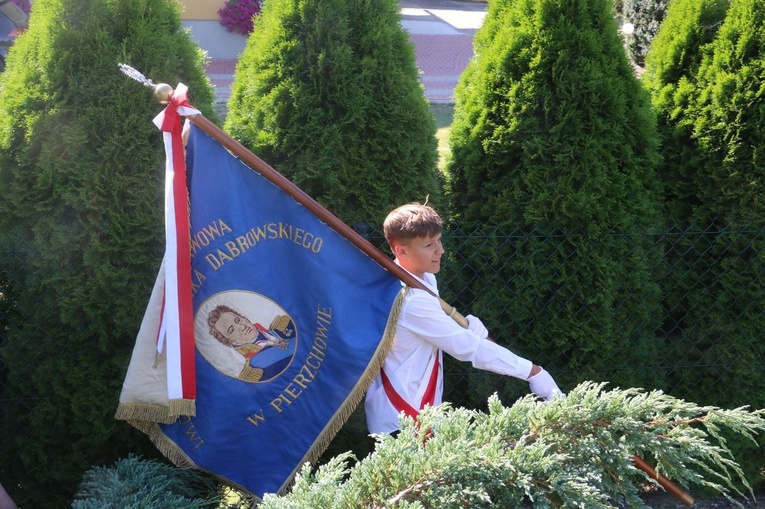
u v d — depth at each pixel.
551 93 3.69
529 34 3.74
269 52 3.68
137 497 2.85
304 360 3.05
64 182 3.37
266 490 3.10
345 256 3.03
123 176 3.39
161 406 3.06
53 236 3.35
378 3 3.70
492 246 3.75
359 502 2.16
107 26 3.45
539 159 3.71
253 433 3.09
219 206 3.01
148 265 3.48
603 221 3.71
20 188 3.36
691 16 4.12
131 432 3.65
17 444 3.57
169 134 2.87
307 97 3.57
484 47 4.00
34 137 3.36
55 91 3.37
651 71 4.36
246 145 3.70
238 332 3.05
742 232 3.86
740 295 3.93
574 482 2.16
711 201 3.95
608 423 2.38
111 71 3.39
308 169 3.55
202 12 17.00
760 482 4.31
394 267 2.98
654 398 2.40
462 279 3.85
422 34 21.80
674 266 4.01
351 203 3.66
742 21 3.86
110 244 3.39
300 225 3.03
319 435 3.02
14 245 3.40
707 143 3.91
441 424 2.34
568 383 3.84
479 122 3.81
